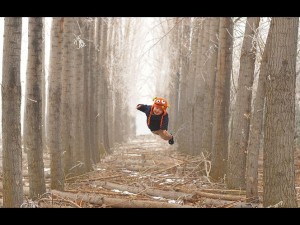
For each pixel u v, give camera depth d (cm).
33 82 820
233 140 1034
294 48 621
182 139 2048
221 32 1152
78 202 859
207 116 1362
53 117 970
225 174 1147
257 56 988
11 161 649
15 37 634
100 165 1579
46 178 1176
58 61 955
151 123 876
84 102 1396
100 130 1978
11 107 641
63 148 1198
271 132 639
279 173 641
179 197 893
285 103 626
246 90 1000
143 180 1195
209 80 1362
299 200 829
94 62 1625
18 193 659
